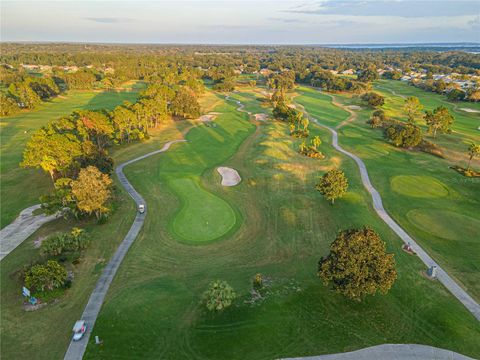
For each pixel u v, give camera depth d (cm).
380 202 6269
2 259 4538
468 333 3347
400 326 3422
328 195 5909
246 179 7256
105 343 3216
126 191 6600
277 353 3116
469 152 8250
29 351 3150
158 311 3597
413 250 4738
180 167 7919
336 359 3050
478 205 6172
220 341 3234
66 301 3769
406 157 8775
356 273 3478
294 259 4612
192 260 4575
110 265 4416
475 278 4188
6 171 7562
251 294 3856
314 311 3594
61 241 4525
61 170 6544
